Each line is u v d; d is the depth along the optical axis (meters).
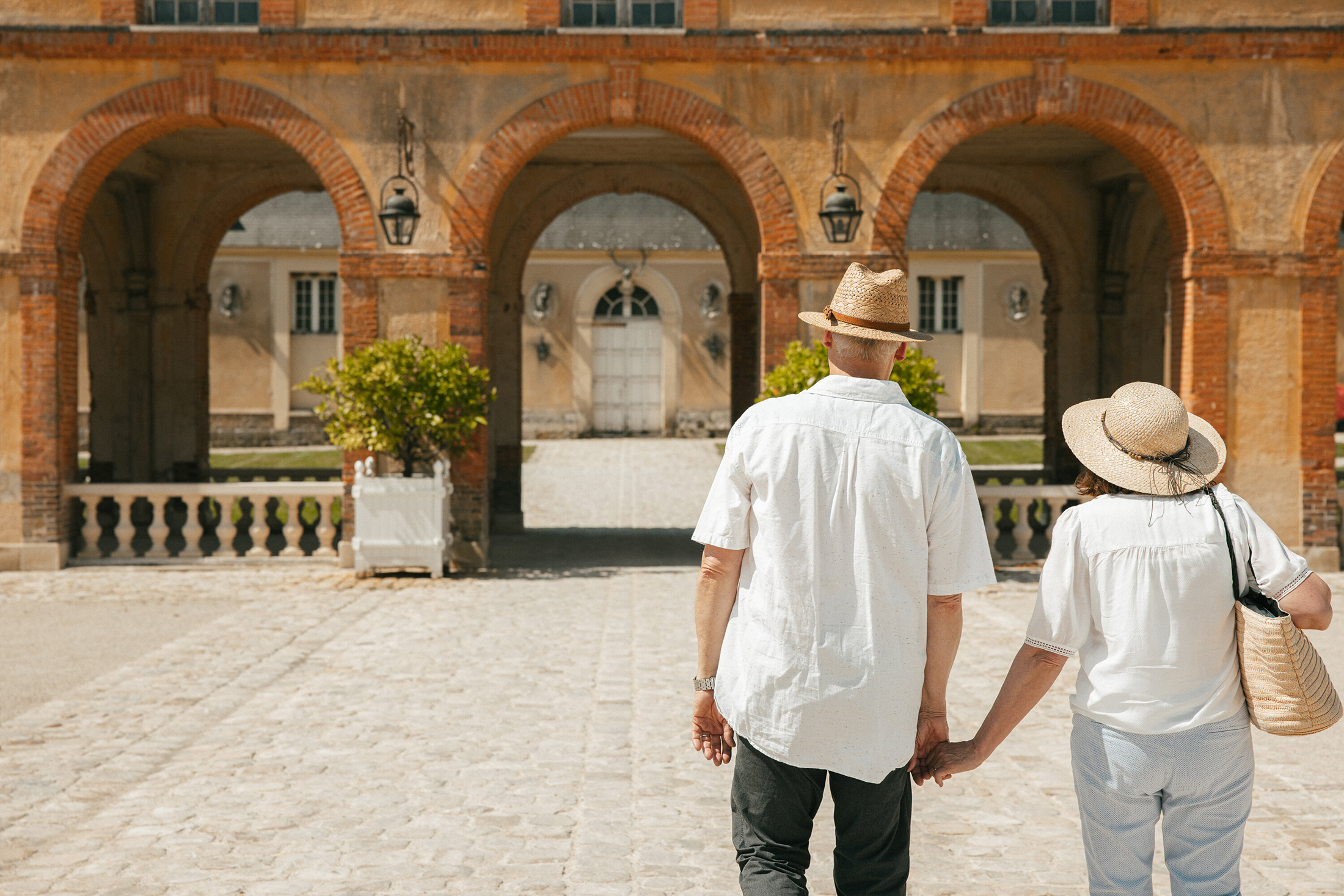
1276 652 2.62
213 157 15.34
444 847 4.28
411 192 11.38
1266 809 4.75
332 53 11.25
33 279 11.30
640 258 29.50
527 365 29.61
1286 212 11.41
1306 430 11.44
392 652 7.76
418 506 10.94
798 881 2.72
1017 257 29.80
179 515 15.59
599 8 11.60
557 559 12.48
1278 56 11.30
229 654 7.68
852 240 11.41
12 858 4.14
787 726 2.71
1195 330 11.45
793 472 2.75
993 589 10.45
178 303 15.84
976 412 30.00
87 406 27.73
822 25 11.41
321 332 29.67
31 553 11.32
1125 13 11.30
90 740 5.68
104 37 11.15
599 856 4.19
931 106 11.37
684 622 8.81
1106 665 2.76
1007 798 4.93
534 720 6.08
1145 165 11.71
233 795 4.86
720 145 11.38
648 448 25.89
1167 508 2.78
